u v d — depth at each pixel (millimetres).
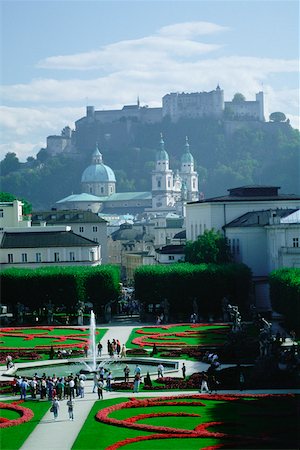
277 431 124438
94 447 119750
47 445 121812
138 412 143000
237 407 144500
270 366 168250
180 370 186875
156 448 118188
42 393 159375
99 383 157750
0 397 162250
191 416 138125
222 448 116875
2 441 124938
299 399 148250
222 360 196000
